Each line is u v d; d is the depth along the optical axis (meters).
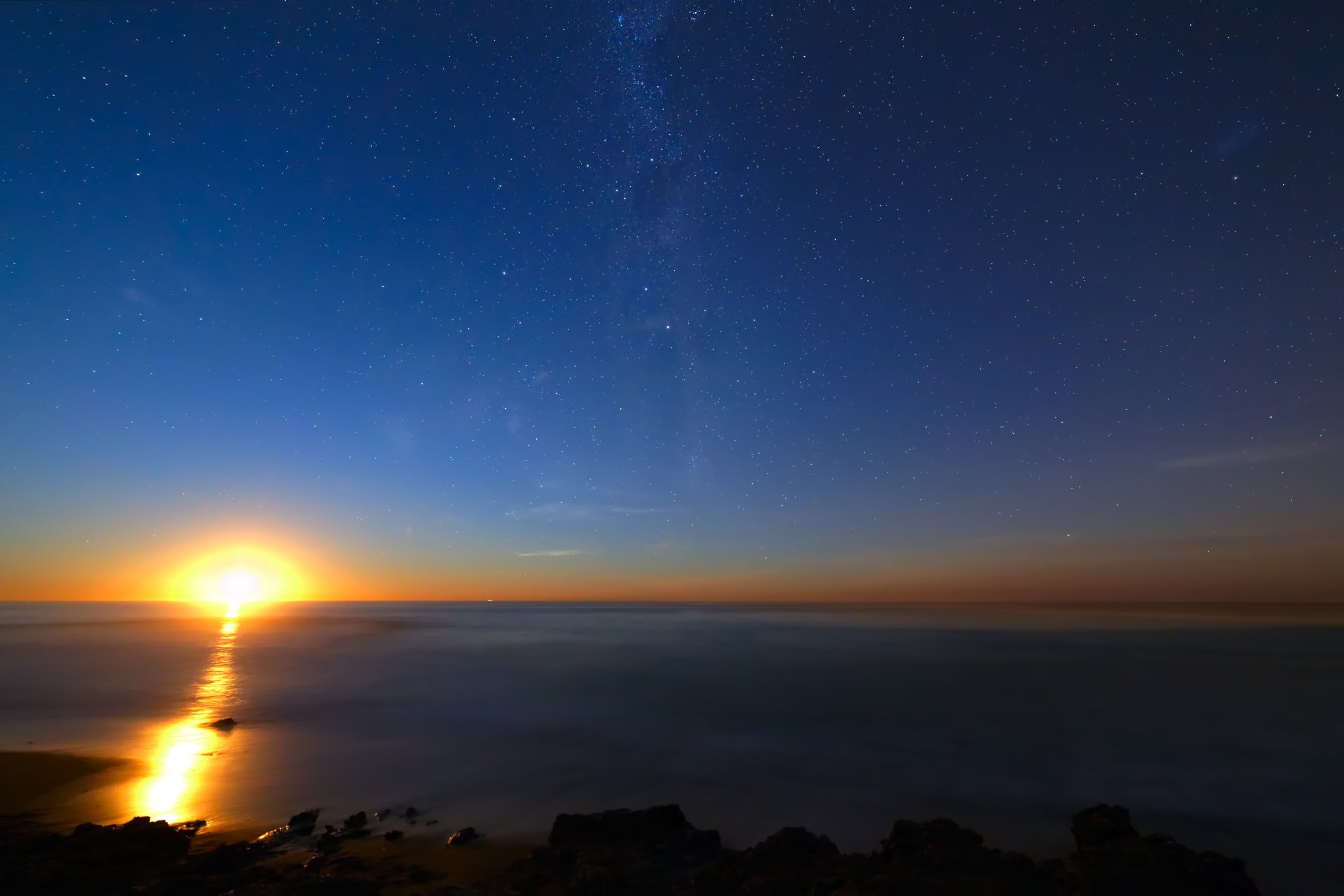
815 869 8.34
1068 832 11.73
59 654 38.25
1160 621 81.94
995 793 13.84
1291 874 10.27
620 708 22.55
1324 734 18.97
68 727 18.94
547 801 12.88
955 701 23.73
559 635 58.72
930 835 9.02
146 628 64.12
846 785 14.20
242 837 10.57
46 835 9.80
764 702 23.70
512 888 7.97
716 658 37.88
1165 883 7.75
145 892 7.62
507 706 22.89
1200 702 23.55
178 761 15.27
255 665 34.03
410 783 13.89
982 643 47.09
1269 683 27.72
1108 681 28.31
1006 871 8.03
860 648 44.28
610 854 9.22
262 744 17.16
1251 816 12.69
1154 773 15.22
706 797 13.41
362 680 29.08
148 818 10.62
